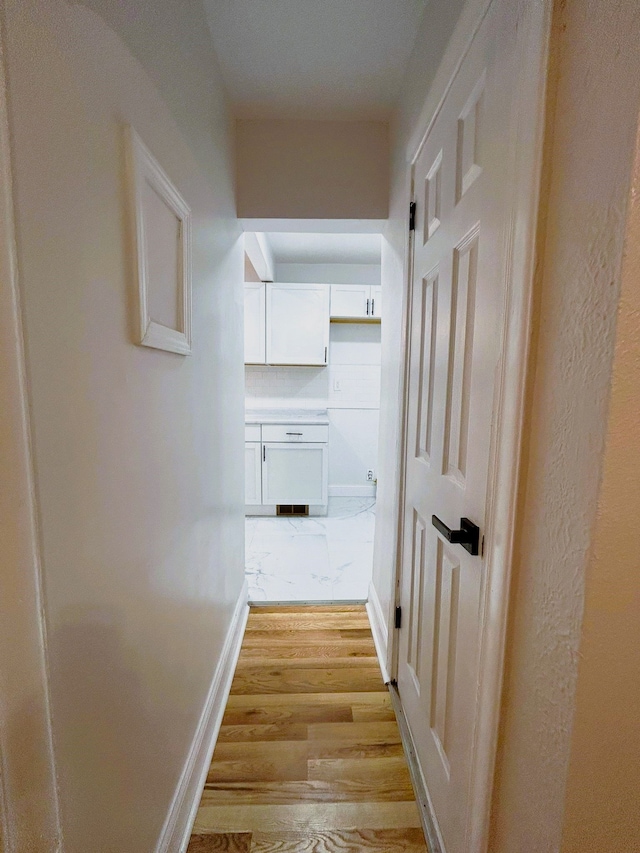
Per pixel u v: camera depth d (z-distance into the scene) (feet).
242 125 5.78
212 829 3.57
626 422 1.56
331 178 5.89
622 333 1.51
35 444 1.56
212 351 4.51
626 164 1.45
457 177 3.12
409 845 3.46
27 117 1.49
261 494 12.05
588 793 1.76
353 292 12.60
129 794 2.44
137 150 2.34
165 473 3.00
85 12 1.86
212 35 4.32
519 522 2.14
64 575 1.76
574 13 1.70
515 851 2.18
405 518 4.85
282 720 4.71
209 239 4.30
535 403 2.02
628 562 1.64
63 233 1.72
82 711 1.91
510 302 2.15
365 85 5.08
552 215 1.88
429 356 3.89
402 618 4.95
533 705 2.02
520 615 2.14
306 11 4.00
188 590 3.61
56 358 1.69
